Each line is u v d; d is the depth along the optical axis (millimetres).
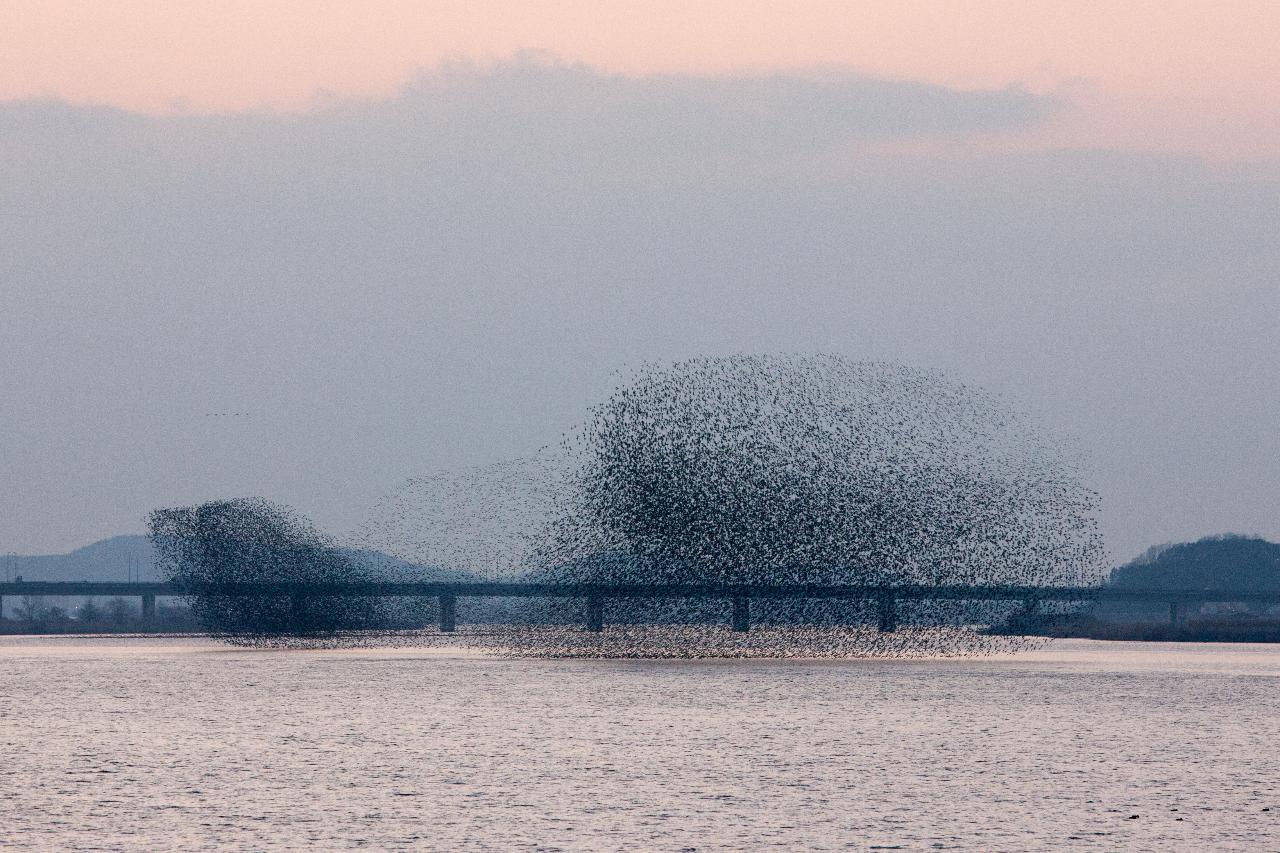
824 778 44125
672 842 34844
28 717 60656
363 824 36781
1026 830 36281
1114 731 55812
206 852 33656
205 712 62406
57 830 35969
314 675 83875
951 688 74312
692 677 81188
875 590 90562
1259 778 44219
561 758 48188
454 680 79125
